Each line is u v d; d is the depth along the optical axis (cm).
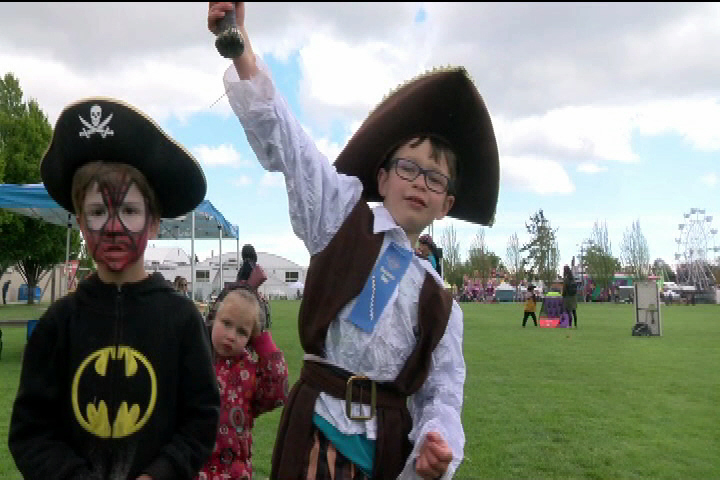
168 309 182
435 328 214
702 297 5284
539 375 888
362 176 244
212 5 192
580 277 6419
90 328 176
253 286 312
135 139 177
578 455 487
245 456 287
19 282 4847
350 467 203
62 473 165
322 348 207
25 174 3509
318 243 218
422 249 560
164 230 1708
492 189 261
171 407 177
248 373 289
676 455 491
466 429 563
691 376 884
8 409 601
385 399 207
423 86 231
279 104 206
